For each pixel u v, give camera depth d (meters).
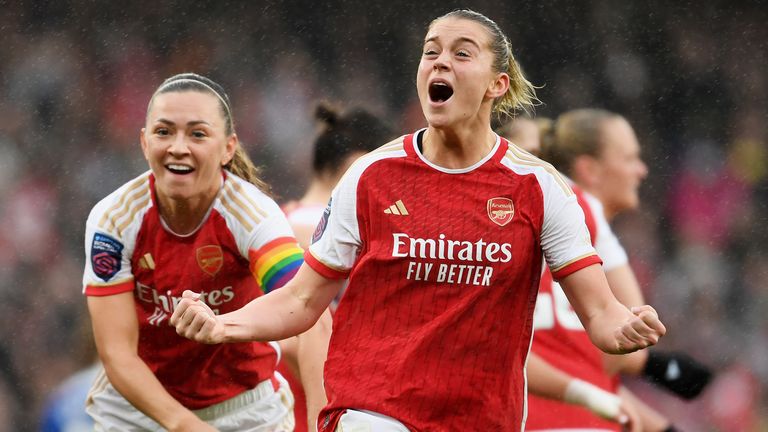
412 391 12.40
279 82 59.88
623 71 61.84
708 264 53.56
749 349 49.12
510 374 12.62
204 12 60.78
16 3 59.00
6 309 47.28
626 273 19.28
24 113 56.66
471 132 12.48
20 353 44.72
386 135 20.47
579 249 12.44
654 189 57.31
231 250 15.12
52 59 58.41
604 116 21.84
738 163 59.34
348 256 12.79
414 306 12.46
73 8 59.56
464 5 61.75
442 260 12.36
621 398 19.67
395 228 12.45
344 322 12.68
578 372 18.98
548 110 61.25
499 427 12.62
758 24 62.12
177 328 11.92
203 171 14.71
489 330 12.41
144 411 15.26
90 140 56.34
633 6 62.34
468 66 12.28
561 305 19.05
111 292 15.14
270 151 57.16
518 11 62.25
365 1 61.38
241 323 12.39
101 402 16.70
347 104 59.59
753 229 55.88
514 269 12.36
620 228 54.31
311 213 19.47
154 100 14.71
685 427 40.91
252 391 16.53
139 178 15.23
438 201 12.46
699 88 61.53
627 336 11.72
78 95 57.69
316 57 60.81
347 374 12.61
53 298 48.47
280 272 14.82
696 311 51.38
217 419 16.33
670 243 54.41
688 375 19.38
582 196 19.28
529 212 12.42
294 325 12.77
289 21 61.25
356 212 12.67
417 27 61.56
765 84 61.78
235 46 60.38
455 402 12.43
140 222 15.03
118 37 59.59
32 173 54.34
